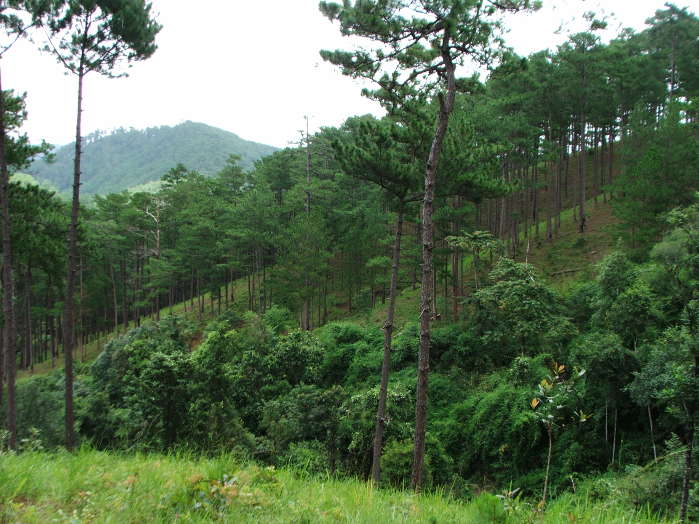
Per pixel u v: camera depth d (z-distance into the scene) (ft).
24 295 149.79
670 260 35.04
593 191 162.61
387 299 137.90
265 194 158.92
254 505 12.40
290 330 120.57
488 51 37.58
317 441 61.41
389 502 14.83
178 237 197.36
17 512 10.29
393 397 61.72
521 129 106.22
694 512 29.35
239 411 76.23
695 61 141.38
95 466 15.61
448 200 100.73
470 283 114.32
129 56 51.26
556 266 112.57
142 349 77.10
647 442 56.59
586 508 13.60
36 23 46.62
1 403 57.82
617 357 58.44
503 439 67.00
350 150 49.73
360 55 41.55
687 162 87.81
